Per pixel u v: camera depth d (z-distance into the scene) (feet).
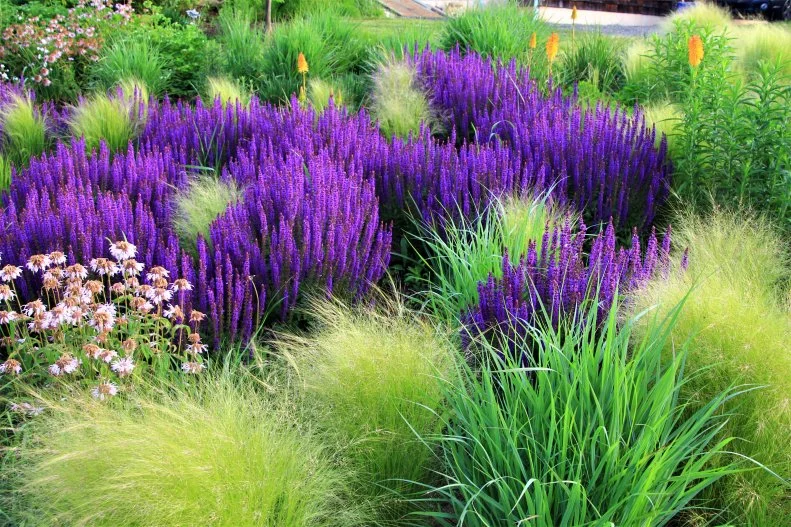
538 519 7.82
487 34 32.45
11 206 13.57
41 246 13.06
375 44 35.24
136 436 7.95
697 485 8.23
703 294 10.45
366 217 14.80
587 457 8.70
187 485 7.57
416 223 16.11
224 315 12.23
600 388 9.26
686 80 23.21
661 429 8.63
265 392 9.97
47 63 30.50
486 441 9.00
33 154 22.63
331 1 52.06
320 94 26.94
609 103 25.66
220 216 13.80
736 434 9.38
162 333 11.62
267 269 13.12
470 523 8.60
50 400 9.36
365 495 9.19
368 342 10.05
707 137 17.24
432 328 11.29
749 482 8.89
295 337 11.08
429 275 15.37
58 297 12.17
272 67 31.40
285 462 8.32
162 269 10.94
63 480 7.77
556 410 9.11
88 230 12.76
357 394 9.57
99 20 34.12
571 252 12.23
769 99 16.81
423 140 18.75
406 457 9.52
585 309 11.51
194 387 9.73
